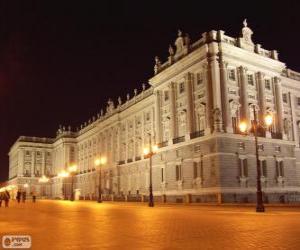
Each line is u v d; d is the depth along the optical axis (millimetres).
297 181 52625
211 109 47812
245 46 51719
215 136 45438
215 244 11109
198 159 48375
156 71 61781
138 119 74500
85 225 17953
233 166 45750
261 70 52969
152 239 12398
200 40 51312
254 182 47156
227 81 48719
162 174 56938
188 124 51750
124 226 17125
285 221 18562
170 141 55438
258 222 18047
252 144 48375
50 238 12898
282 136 52781
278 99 54312
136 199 61844
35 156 130875
